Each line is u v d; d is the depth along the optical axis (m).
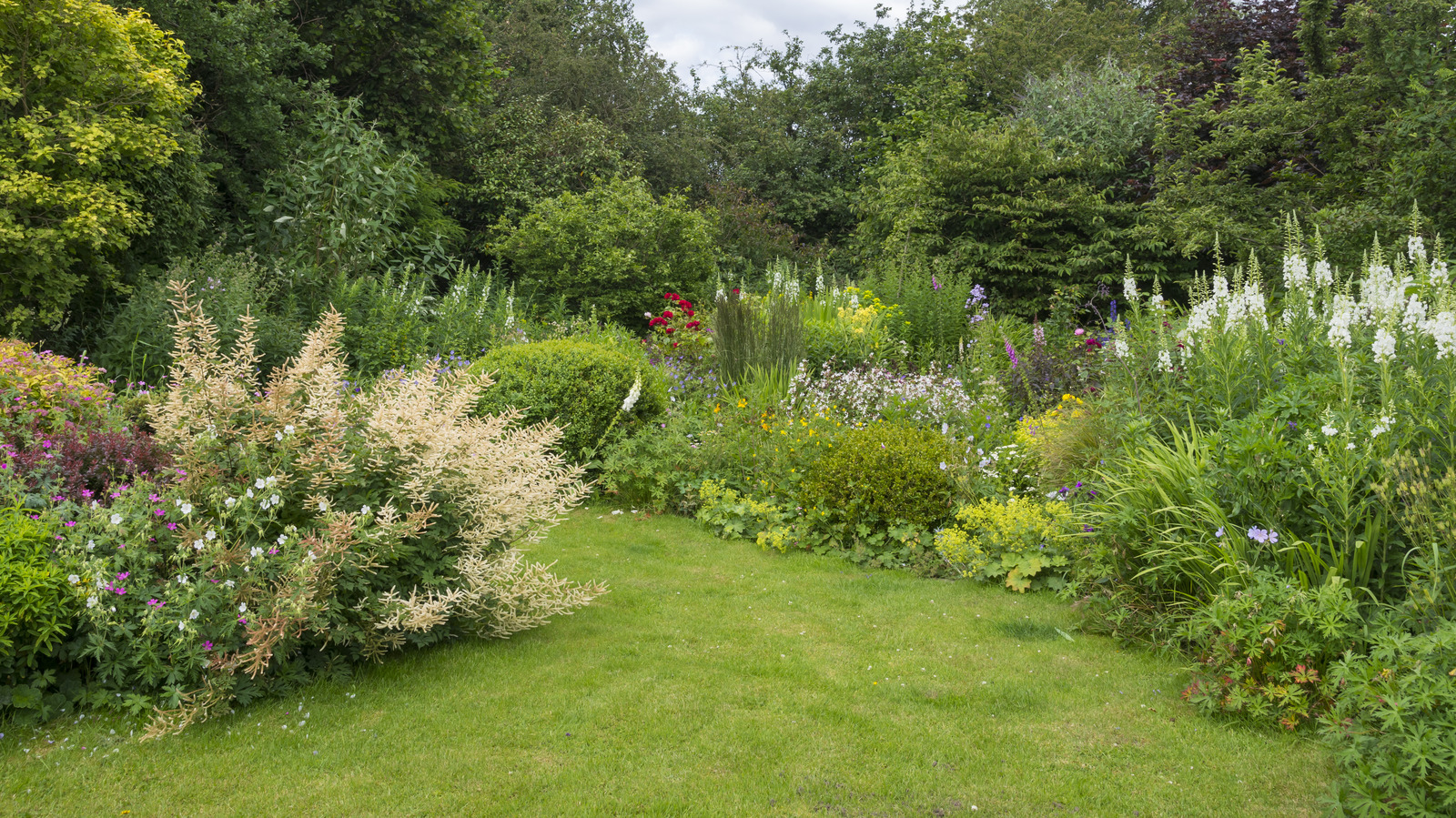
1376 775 2.55
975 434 6.31
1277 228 10.55
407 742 3.06
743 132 26.92
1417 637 2.74
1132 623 4.12
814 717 3.31
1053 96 16.44
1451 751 2.39
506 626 4.07
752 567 5.37
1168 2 26.31
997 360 8.73
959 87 21.59
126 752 2.93
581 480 7.14
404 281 11.55
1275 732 3.14
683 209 18.70
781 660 3.89
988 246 14.06
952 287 12.27
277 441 3.53
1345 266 8.40
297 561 3.28
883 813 2.64
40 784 2.70
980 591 4.92
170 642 3.18
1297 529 3.62
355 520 3.46
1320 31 11.20
